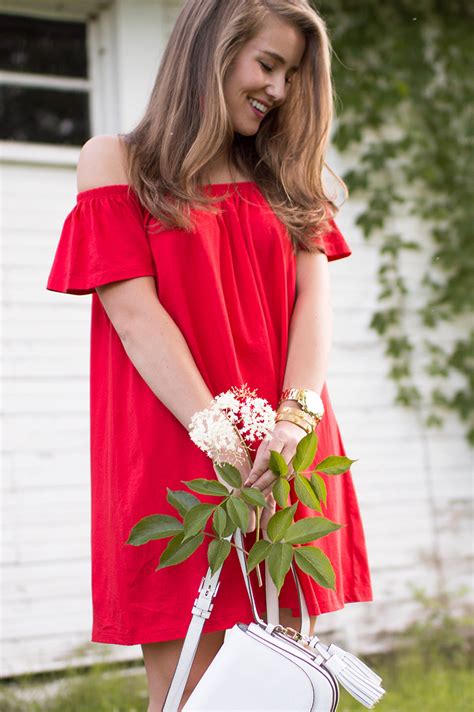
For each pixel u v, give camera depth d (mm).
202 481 1539
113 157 1875
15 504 3955
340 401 4598
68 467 4047
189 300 1790
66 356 4109
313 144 1999
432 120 4875
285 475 1571
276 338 1868
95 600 1815
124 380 1821
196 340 1781
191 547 1544
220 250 1837
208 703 1525
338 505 1900
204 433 1605
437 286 4824
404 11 4859
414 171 4832
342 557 1935
